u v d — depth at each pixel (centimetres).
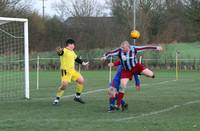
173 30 9338
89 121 1970
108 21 8931
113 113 2245
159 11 9419
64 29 9119
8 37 4253
